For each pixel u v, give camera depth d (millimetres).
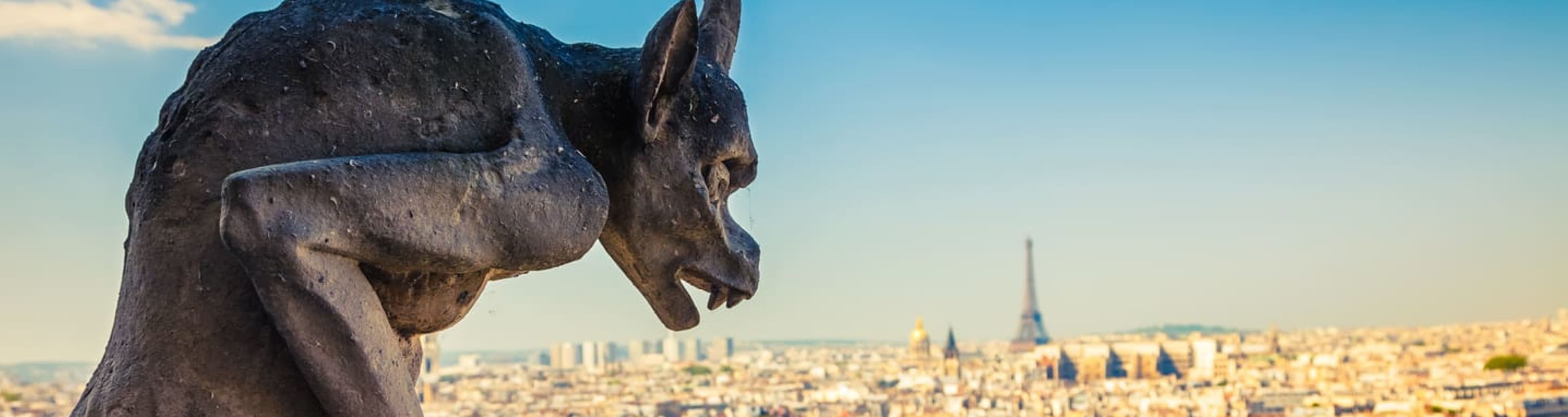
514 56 2445
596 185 2420
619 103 2570
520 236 2324
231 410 2270
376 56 2371
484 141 2387
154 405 2260
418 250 2242
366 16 2402
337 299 2199
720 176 2656
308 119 2322
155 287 2299
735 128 2627
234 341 2281
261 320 2289
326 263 2195
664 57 2482
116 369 2303
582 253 2408
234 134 2311
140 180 2393
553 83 2549
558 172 2385
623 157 2559
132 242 2367
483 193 2293
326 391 2225
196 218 2299
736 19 2857
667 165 2570
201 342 2279
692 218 2600
